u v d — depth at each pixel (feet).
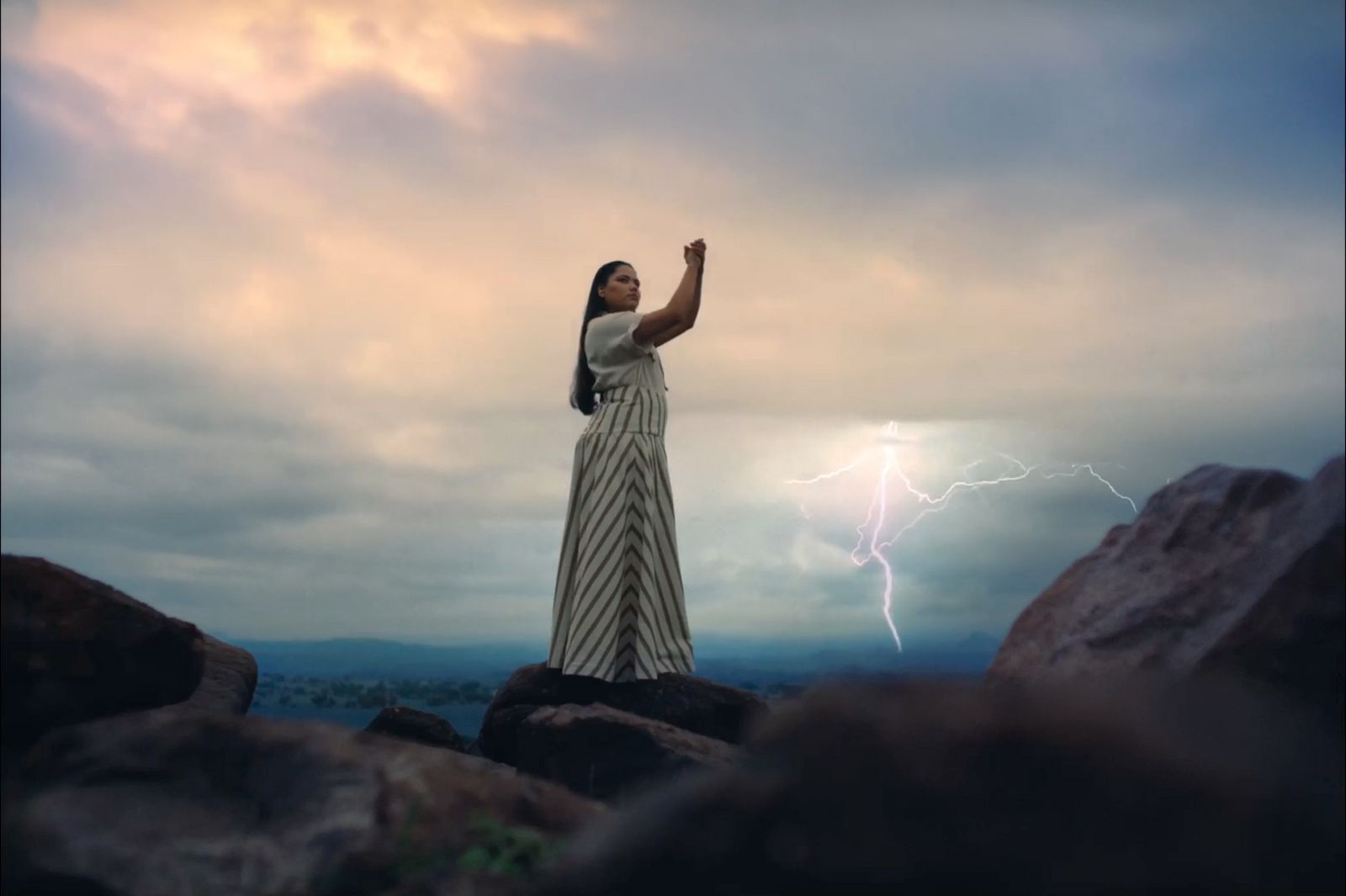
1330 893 7.62
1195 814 7.70
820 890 7.56
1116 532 16.89
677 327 22.91
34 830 10.88
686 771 18.38
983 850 7.50
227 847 10.99
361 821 11.25
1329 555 13.21
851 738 8.25
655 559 22.36
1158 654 14.19
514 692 23.17
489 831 11.38
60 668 14.94
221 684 21.52
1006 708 8.42
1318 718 11.59
